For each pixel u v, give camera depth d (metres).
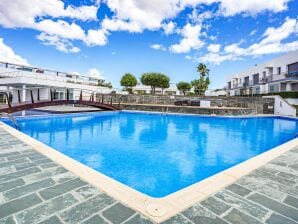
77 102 16.11
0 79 20.25
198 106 21.78
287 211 2.12
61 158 3.81
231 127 12.78
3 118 10.95
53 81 21.89
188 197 2.39
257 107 21.62
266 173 3.26
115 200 2.27
